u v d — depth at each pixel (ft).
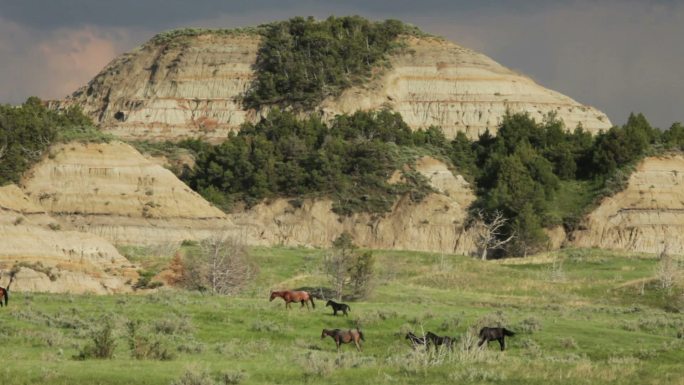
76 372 134.10
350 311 222.07
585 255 458.91
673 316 270.26
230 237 362.94
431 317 219.20
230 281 314.55
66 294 263.70
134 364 144.66
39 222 330.75
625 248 556.92
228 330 200.34
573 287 354.74
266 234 568.41
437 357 148.25
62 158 499.92
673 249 556.51
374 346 190.49
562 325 214.07
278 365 149.07
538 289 351.87
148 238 472.44
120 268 320.91
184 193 502.79
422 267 397.60
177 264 328.70
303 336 197.16
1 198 326.65
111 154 506.48
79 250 318.86
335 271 312.71
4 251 304.71
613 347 190.08
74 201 483.92
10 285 291.58
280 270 379.14
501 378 131.44
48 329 189.16
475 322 206.59
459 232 571.69
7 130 515.09
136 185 496.23
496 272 393.29
